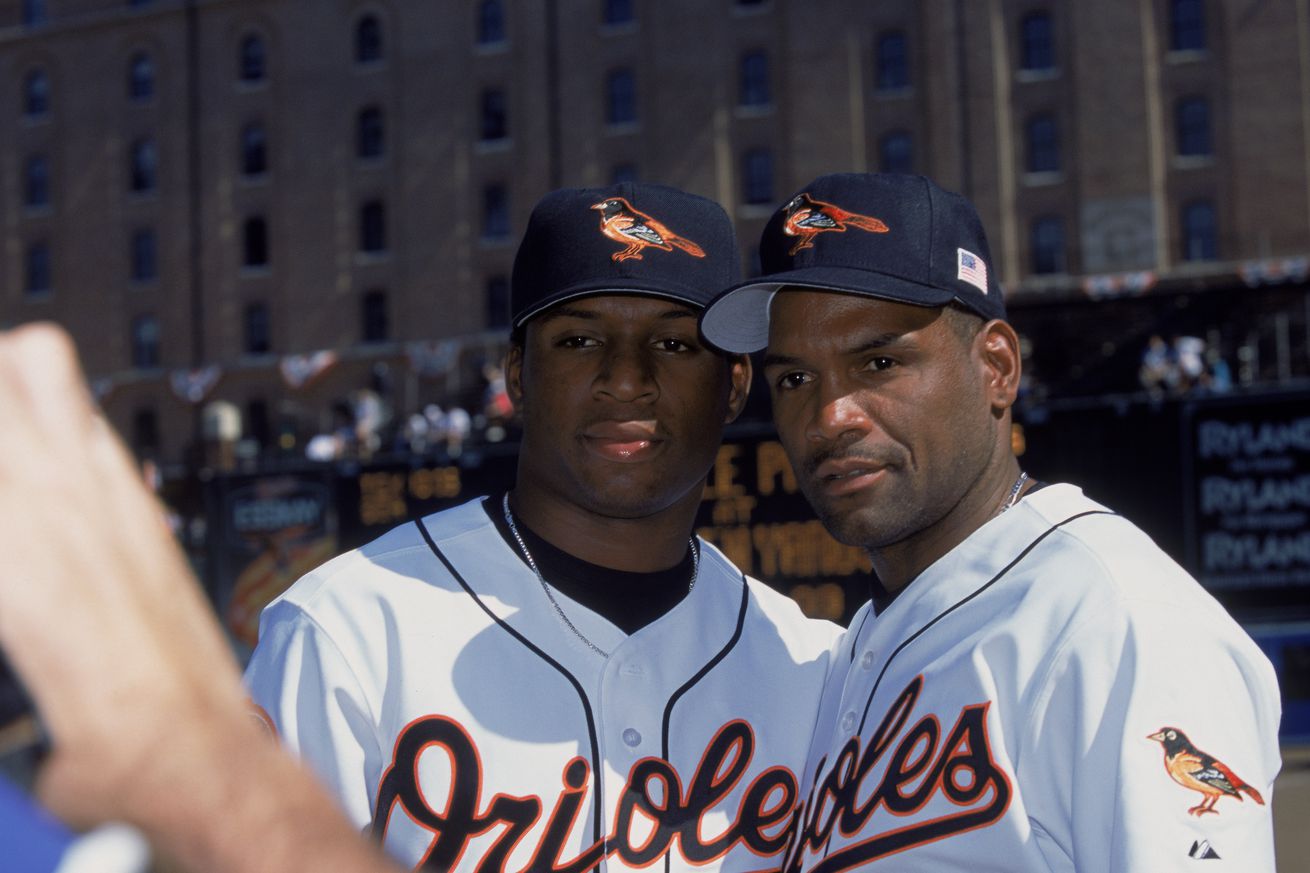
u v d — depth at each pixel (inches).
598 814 83.4
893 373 78.2
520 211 1600.6
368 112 1667.1
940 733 72.6
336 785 80.7
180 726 20.0
